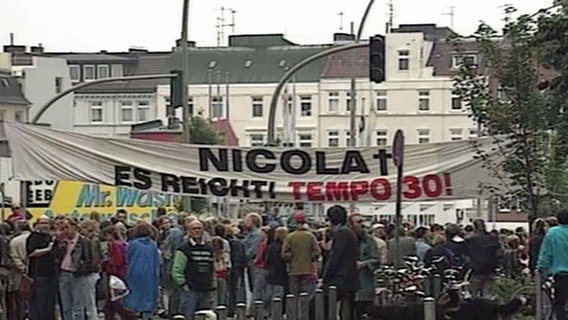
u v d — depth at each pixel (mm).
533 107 26703
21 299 24828
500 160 27875
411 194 28453
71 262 25062
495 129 27203
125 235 28328
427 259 28312
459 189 28375
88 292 25141
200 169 28656
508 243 30578
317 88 127500
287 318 20047
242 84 131250
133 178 28703
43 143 28734
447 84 122750
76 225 25438
